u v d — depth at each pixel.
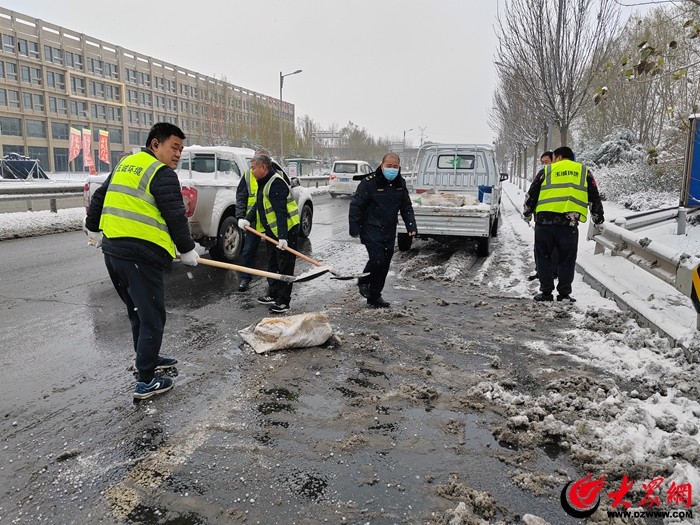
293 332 4.55
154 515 2.45
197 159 9.39
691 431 3.15
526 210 6.21
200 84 70.44
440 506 2.53
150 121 63.59
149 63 62.88
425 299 6.38
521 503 2.57
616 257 7.96
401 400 3.63
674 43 4.72
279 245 5.53
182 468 2.81
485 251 9.42
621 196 16.28
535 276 7.39
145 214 3.45
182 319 5.41
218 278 7.46
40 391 3.69
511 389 3.84
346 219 15.23
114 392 3.70
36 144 51.25
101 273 7.47
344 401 3.61
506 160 54.22
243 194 6.58
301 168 35.91
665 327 4.57
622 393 3.63
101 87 57.28
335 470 2.81
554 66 14.02
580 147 32.00
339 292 6.70
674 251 4.97
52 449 2.97
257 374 4.03
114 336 4.86
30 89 50.16
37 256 8.70
